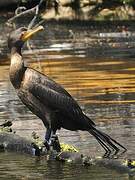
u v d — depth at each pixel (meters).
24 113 14.17
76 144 11.42
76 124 10.97
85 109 14.35
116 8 38.44
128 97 15.71
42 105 10.94
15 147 11.33
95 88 17.00
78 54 24.67
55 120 10.97
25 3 38.69
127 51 25.23
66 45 28.06
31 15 37.59
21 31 11.23
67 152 10.61
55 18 38.69
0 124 12.73
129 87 17.08
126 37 30.89
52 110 10.93
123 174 9.71
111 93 16.27
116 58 23.08
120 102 15.09
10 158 10.85
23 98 11.05
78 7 38.97
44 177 9.65
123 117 13.46
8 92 16.80
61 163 10.47
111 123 12.89
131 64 21.28
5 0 40.47
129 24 36.16
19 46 11.13
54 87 10.95
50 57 23.86
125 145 11.17
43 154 11.00
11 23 35.25
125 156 10.53
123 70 19.95
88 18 38.59
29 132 12.29
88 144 11.41
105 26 35.72
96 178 9.53
